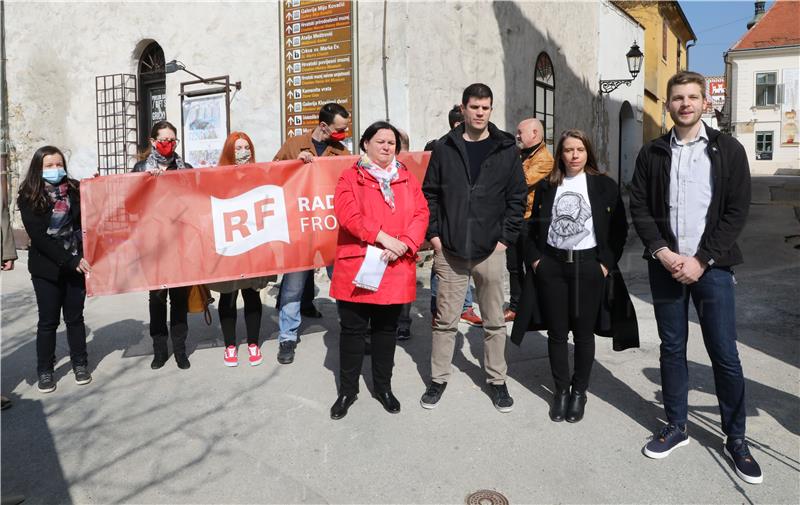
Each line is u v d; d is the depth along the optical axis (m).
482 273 3.54
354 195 3.39
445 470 2.91
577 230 3.34
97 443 3.23
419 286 6.70
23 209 3.81
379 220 3.37
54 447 3.19
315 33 7.58
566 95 11.21
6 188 10.67
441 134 7.72
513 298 5.30
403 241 3.39
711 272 2.89
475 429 3.33
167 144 4.27
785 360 4.19
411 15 7.03
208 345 4.92
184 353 4.36
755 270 6.59
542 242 3.46
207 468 2.95
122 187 4.06
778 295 5.77
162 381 4.11
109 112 9.87
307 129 7.76
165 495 2.72
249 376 4.18
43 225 3.82
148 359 4.56
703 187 2.88
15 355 4.73
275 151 8.18
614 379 4.01
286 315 4.44
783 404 3.52
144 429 3.38
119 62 9.66
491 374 3.64
